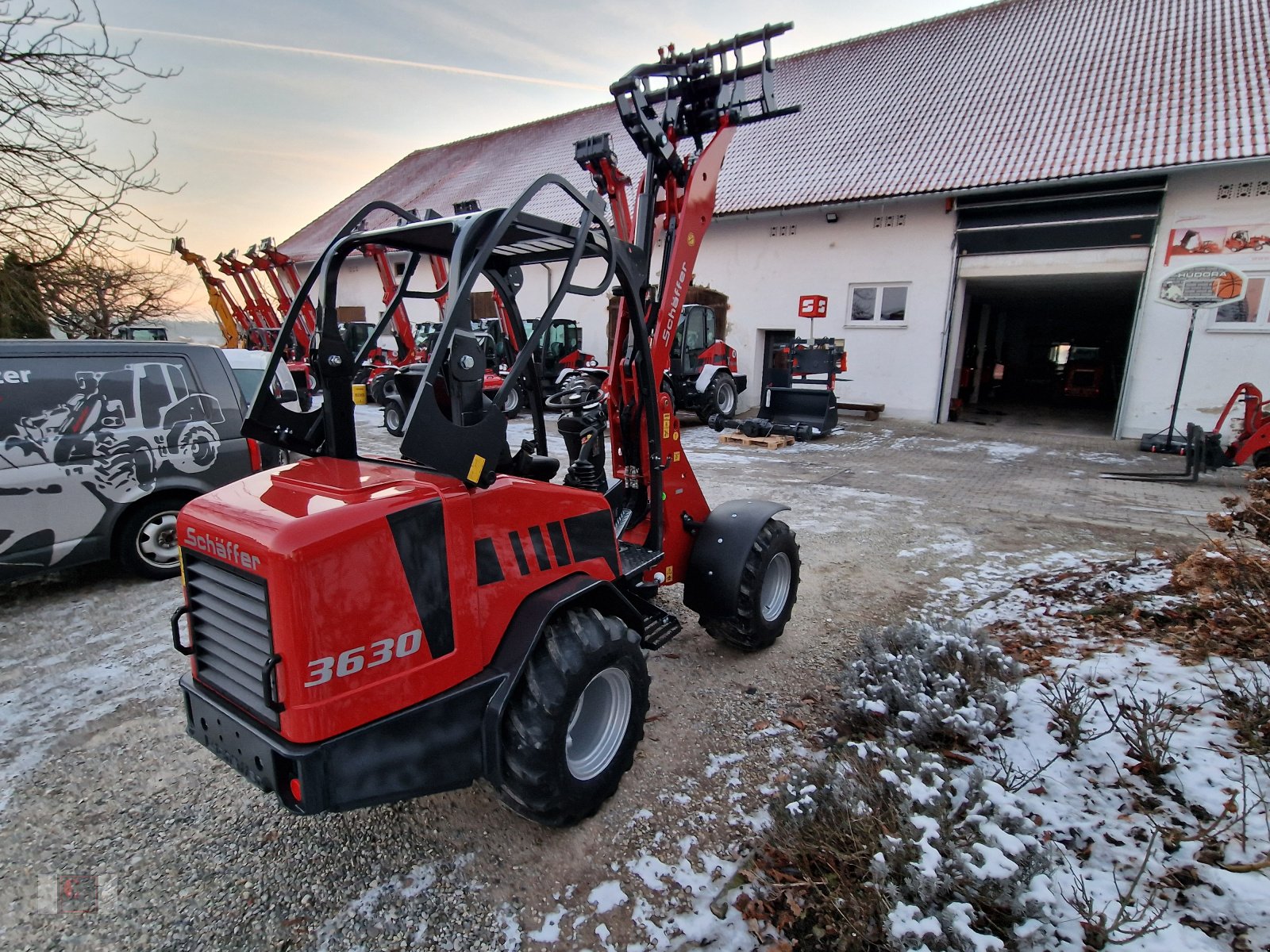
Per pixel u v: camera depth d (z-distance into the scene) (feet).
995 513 22.29
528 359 7.52
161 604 14.82
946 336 42.24
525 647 7.30
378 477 7.39
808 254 46.80
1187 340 32.53
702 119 12.05
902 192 40.88
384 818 8.48
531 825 8.32
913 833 6.81
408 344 43.88
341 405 8.52
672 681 11.59
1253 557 11.86
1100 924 5.98
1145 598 13.47
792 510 22.61
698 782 9.06
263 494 7.07
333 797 6.08
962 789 7.42
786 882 7.20
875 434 39.27
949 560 17.62
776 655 12.51
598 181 11.47
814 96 56.13
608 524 9.10
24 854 7.91
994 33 52.60
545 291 60.34
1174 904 6.32
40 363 13.96
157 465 15.39
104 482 14.71
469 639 7.06
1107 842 7.20
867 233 44.29
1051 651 11.80
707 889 7.34
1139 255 35.83
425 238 8.45
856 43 60.39
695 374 41.19
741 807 8.59
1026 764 8.52
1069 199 36.99
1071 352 63.93
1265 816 7.20
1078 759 8.54
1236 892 6.34
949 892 6.24
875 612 14.37
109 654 12.66
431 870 7.65
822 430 37.24
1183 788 7.79
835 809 7.60
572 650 7.59
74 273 28.55
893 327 44.11
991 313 67.05
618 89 10.27
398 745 6.48
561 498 8.34
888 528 20.59
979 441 36.99
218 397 16.39
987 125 43.80
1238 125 34.24
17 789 9.03
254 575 6.09
